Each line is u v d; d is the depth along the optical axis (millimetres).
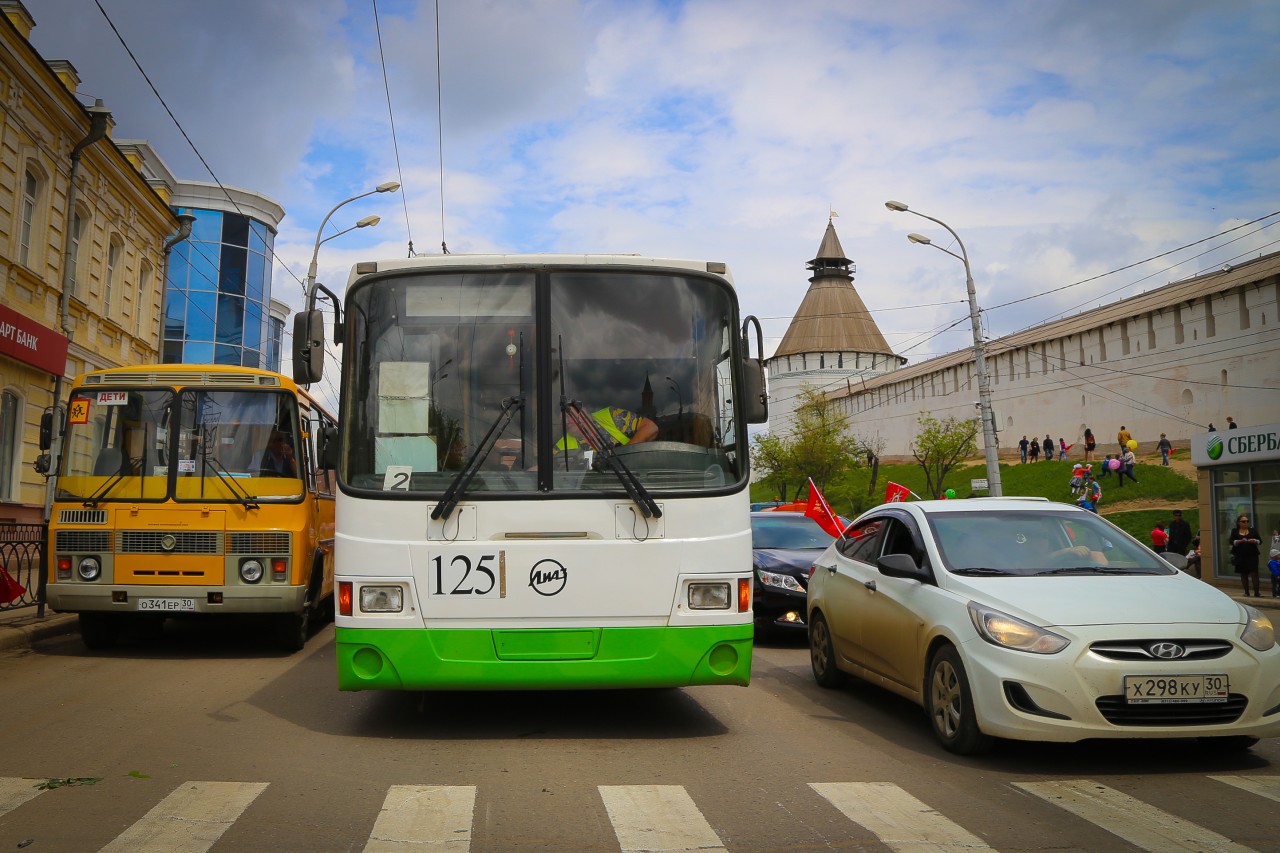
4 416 20125
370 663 6977
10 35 19266
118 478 11094
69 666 10508
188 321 41906
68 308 22391
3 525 13188
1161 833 5078
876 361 102000
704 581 7160
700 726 7719
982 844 4871
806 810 5426
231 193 42906
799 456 67312
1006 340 64938
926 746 7117
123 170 25328
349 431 7199
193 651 11727
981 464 63969
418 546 7004
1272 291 45094
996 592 6941
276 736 7168
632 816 5254
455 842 4797
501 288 7445
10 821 5055
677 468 7270
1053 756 6789
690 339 7520
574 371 7332
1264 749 7039
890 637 7949
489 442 7184
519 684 6969
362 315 7371
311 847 4695
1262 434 27125
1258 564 26641
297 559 11188
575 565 7051
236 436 11320
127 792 5621
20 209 20562
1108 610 6555
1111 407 56062
